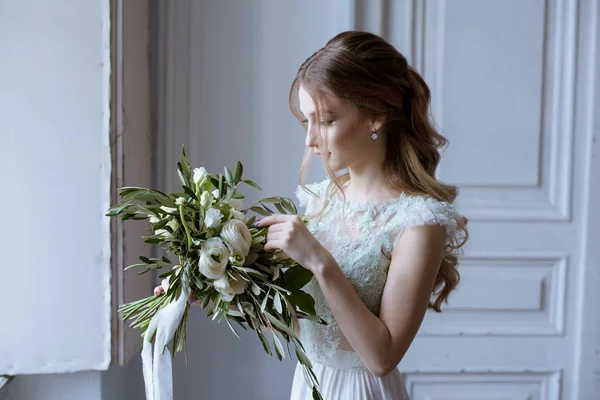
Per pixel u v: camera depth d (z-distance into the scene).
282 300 1.25
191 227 1.27
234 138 2.34
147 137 2.25
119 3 1.93
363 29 2.34
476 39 2.38
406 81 1.49
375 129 1.45
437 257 1.38
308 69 1.41
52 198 1.92
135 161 2.11
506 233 2.44
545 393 2.49
